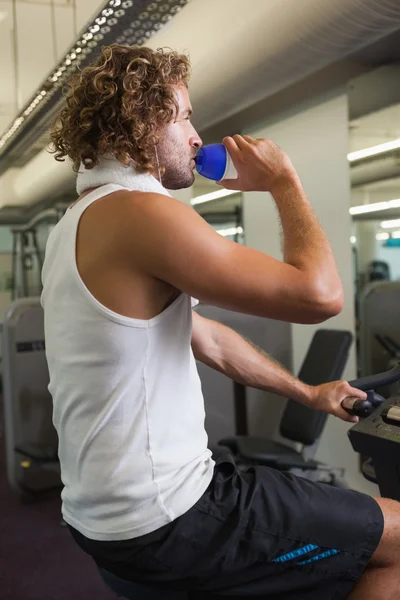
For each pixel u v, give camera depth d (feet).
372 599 2.68
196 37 9.02
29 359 10.19
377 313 10.71
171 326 2.60
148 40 10.23
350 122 10.73
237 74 8.59
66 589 7.43
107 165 2.76
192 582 2.58
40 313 10.30
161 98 2.73
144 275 2.49
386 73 10.57
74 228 2.65
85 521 2.64
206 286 2.45
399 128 10.95
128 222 2.48
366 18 6.56
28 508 10.19
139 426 2.49
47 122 14.42
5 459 12.92
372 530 2.69
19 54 14.47
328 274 2.53
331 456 10.46
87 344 2.52
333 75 10.75
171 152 2.84
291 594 2.65
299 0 6.78
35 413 10.27
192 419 2.69
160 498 2.48
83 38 9.44
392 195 11.75
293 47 7.50
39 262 22.99
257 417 9.71
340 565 2.66
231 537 2.54
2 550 8.61
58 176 17.49
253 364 3.56
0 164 22.18
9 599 7.25
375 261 12.36
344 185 10.84
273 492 2.68
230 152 2.94
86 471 2.56
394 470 3.11
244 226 14.38
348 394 3.38
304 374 8.05
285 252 2.68
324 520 2.64
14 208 24.13
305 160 11.64
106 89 2.65
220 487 2.66
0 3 11.46
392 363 10.67
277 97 12.08
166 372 2.58
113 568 2.64
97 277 2.52
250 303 2.49
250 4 7.68
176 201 2.56
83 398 2.55
